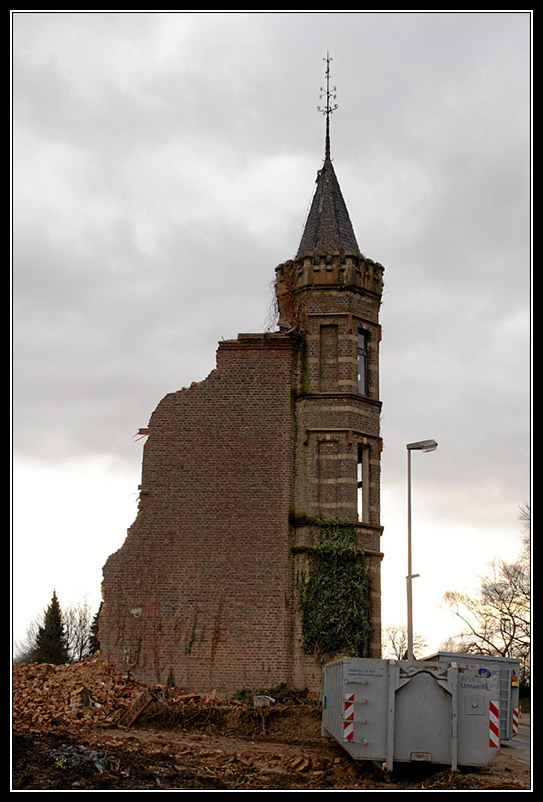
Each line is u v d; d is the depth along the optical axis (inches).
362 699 776.9
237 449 1412.4
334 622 1326.3
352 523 1371.8
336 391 1424.7
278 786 721.0
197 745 948.6
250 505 1387.8
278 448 1411.2
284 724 1111.0
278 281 1507.1
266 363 1444.4
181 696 1217.4
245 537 1374.3
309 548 1354.6
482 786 724.7
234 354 1449.3
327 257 1475.1
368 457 1437.0
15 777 643.5
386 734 772.0
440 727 776.9
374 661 783.7
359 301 1473.9
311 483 1387.8
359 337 1486.2
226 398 1433.3
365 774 783.7
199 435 1421.0
